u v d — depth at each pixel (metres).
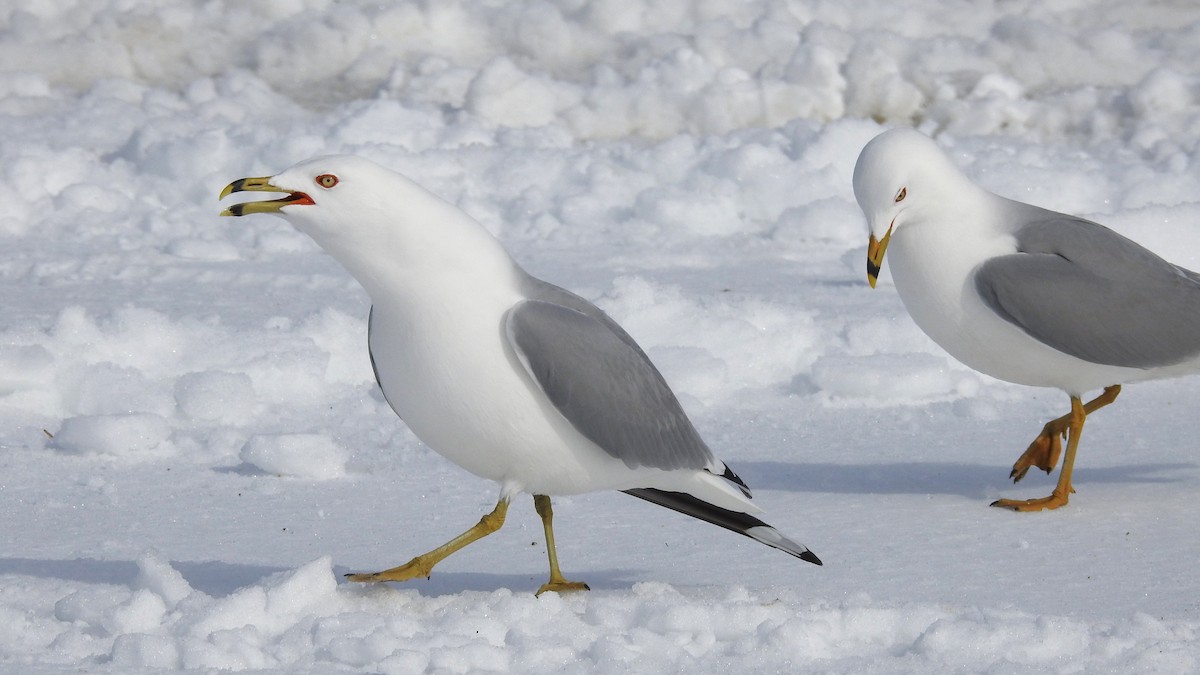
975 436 11.85
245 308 15.12
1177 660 6.56
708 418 12.37
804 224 19.44
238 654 6.65
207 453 11.09
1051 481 10.68
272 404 12.47
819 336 13.95
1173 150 21.75
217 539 9.02
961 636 6.82
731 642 6.98
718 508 8.34
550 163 21.03
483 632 7.01
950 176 10.46
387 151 20.95
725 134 22.14
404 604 7.55
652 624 7.16
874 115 23.55
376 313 7.89
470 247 7.69
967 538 9.20
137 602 7.11
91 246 18.48
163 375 12.80
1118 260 10.39
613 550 8.92
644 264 17.78
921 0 25.84
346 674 6.55
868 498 10.19
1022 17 25.06
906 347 13.80
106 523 9.33
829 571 8.46
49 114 23.12
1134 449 11.45
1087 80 24.30
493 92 23.09
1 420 11.81
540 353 7.54
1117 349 10.29
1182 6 25.94
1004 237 10.49
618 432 7.73
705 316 13.95
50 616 7.38
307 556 8.66
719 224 19.86
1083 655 6.72
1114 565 8.59
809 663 6.72
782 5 25.42
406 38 24.97
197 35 25.12
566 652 6.71
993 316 10.38
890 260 10.91
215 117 22.86
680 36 24.75
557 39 24.91
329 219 7.62
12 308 14.88
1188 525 9.48
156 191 20.58
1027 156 21.45
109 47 24.66
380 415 12.27
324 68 24.61
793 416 12.44
